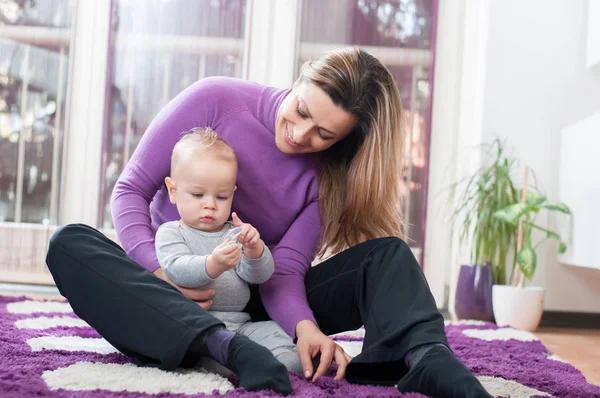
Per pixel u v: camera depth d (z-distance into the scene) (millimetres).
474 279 3158
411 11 3615
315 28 3602
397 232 1653
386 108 1572
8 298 2783
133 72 3598
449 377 1188
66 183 3584
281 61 3596
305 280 1595
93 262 1375
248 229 1423
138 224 1562
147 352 1348
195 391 1229
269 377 1229
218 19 3611
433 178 3611
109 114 3594
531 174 3361
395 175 1612
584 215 2963
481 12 3500
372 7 3607
